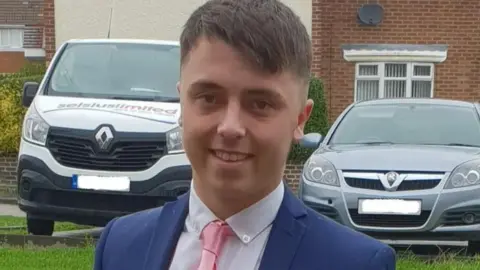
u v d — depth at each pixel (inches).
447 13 692.7
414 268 247.3
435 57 689.6
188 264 72.6
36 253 266.7
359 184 285.7
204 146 70.2
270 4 70.2
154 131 296.4
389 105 347.6
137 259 75.5
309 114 77.2
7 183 613.0
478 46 693.3
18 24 1642.5
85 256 259.9
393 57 687.7
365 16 685.9
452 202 276.2
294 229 71.1
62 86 327.6
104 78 330.6
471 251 288.2
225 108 69.4
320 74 676.7
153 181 294.2
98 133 296.0
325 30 690.8
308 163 302.7
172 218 76.1
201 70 68.9
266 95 68.6
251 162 69.7
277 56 67.9
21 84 614.2
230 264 70.9
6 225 372.5
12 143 609.6
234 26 67.4
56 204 300.2
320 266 69.1
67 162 298.4
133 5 663.1
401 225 279.7
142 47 347.3
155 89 325.1
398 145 310.7
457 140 319.3
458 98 694.5
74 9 664.4
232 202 70.9
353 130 332.2
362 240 71.0
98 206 297.9
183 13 660.1
